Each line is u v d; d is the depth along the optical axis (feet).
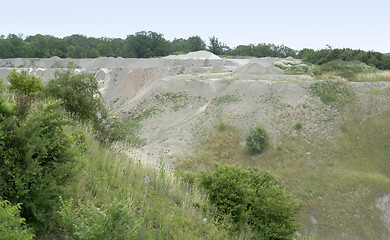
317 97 94.63
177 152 82.38
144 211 23.49
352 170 71.36
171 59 205.36
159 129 98.53
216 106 101.04
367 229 56.13
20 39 310.45
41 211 16.46
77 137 27.96
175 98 114.11
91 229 15.70
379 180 66.54
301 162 75.05
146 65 199.72
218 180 33.35
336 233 55.57
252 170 43.62
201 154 81.10
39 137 17.71
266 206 32.37
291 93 97.30
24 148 16.71
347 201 62.08
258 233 30.53
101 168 27.53
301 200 63.21
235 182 32.81
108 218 16.19
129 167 31.45
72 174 18.93
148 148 84.12
